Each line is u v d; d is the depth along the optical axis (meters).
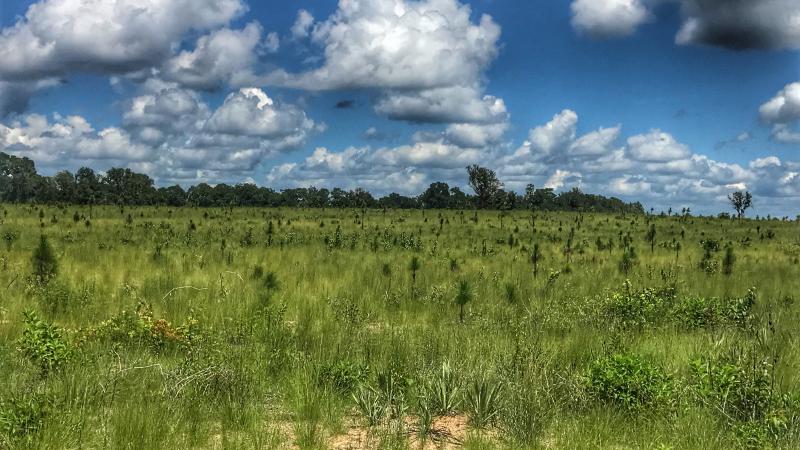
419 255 25.08
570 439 5.34
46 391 5.77
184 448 4.96
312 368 7.03
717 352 7.43
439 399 6.24
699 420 5.72
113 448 4.83
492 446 5.25
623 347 8.34
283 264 20.45
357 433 5.64
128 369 6.48
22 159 128.50
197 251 23.34
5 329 9.32
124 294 12.94
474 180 88.31
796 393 6.31
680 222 54.47
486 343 8.38
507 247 30.12
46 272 13.87
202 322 9.97
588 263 22.58
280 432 5.48
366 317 11.20
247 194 104.00
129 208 64.12
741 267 22.22
